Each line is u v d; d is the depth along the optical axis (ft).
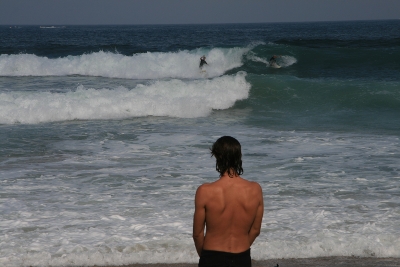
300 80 212.23
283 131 147.74
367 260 62.28
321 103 194.08
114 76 289.12
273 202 83.97
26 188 92.12
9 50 422.00
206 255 37.32
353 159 113.09
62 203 83.61
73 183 95.66
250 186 37.78
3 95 183.21
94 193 89.25
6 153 120.16
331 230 70.74
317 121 165.37
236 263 36.96
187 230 71.10
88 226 72.95
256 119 169.89
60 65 293.84
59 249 64.54
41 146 127.75
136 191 90.38
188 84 203.51
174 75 294.66
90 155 118.52
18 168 106.52
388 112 178.91
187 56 303.48
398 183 94.63
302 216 77.00
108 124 159.53
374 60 316.19
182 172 103.35
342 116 173.58
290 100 197.77
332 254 63.98
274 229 71.61
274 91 203.51
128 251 64.18
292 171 103.35
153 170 104.99
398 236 67.87
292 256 63.16
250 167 106.63
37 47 445.37
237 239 37.40
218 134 142.82
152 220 75.31
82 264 60.44
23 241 67.31
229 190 37.37
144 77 290.76
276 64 310.86
